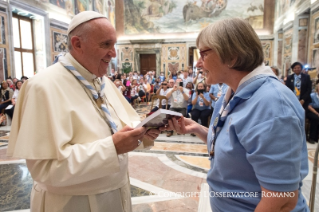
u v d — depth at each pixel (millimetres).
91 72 1374
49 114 1146
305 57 11812
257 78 912
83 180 1111
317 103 5246
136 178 3236
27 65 10578
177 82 5852
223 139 979
